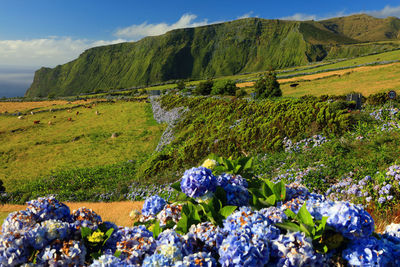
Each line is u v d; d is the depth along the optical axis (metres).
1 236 2.96
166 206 3.93
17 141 47.53
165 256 2.57
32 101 101.38
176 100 52.00
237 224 2.86
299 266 2.42
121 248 3.03
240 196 3.74
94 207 20.83
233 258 2.42
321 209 3.06
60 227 3.13
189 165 24.19
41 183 29.98
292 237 2.56
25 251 2.92
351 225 2.67
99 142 43.72
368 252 2.59
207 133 27.97
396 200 7.93
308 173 13.23
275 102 25.00
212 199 3.57
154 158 27.20
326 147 15.72
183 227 3.37
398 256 2.69
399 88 40.75
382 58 99.88
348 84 57.16
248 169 4.54
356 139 15.32
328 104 19.92
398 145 12.74
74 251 2.89
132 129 48.12
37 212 3.54
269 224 2.83
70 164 36.06
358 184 9.77
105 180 28.31
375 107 18.59
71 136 48.03
